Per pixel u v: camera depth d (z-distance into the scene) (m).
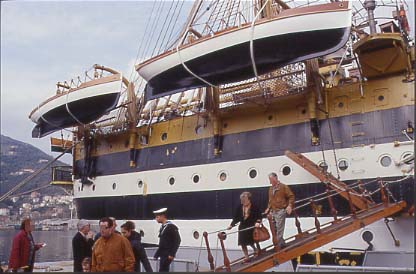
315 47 12.72
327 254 13.48
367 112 13.82
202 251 16.11
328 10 12.28
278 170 15.11
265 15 17.08
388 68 13.46
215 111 16.89
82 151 23.19
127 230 8.81
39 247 10.18
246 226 9.20
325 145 14.33
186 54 14.17
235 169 16.16
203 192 16.91
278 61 13.36
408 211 12.41
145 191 19.08
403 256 10.83
